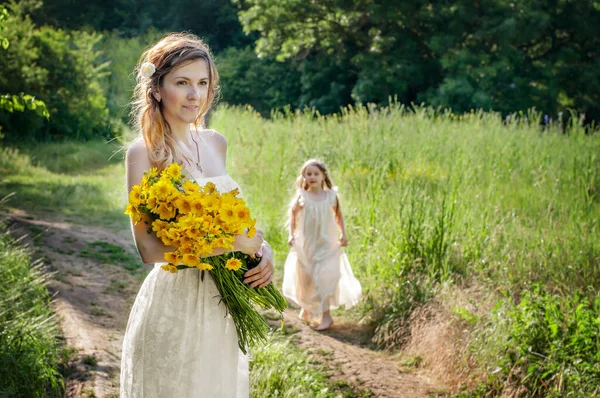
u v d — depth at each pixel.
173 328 2.70
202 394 2.71
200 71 2.75
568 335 4.52
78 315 5.38
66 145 22.06
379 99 26.94
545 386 4.29
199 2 42.00
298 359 4.77
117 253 7.78
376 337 5.64
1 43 6.29
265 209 8.99
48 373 4.11
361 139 10.70
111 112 28.22
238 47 42.25
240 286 2.76
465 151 10.23
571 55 26.09
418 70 25.53
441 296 5.73
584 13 25.67
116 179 15.33
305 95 32.62
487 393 4.48
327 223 6.09
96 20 40.97
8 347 4.06
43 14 37.34
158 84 2.74
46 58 23.97
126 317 5.55
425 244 6.39
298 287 6.07
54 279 6.40
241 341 2.79
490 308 5.38
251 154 11.53
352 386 4.66
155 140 2.75
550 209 7.77
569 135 11.80
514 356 4.59
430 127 12.30
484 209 7.29
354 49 29.81
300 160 10.49
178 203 2.55
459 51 24.36
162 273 2.76
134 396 2.73
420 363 5.11
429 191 8.23
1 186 12.61
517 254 6.47
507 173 9.62
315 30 29.05
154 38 37.03
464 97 23.20
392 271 6.36
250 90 36.03
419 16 25.14
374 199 7.72
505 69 23.94
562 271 6.19
